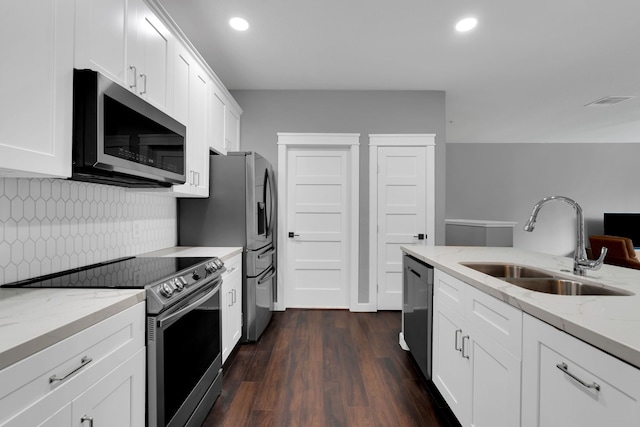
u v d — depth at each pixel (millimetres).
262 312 2752
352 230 3434
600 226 6035
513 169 5996
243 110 3449
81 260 1556
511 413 1054
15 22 883
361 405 1756
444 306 1657
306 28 2324
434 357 1798
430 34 2400
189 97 2111
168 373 1227
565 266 1636
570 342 798
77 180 1463
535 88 3428
